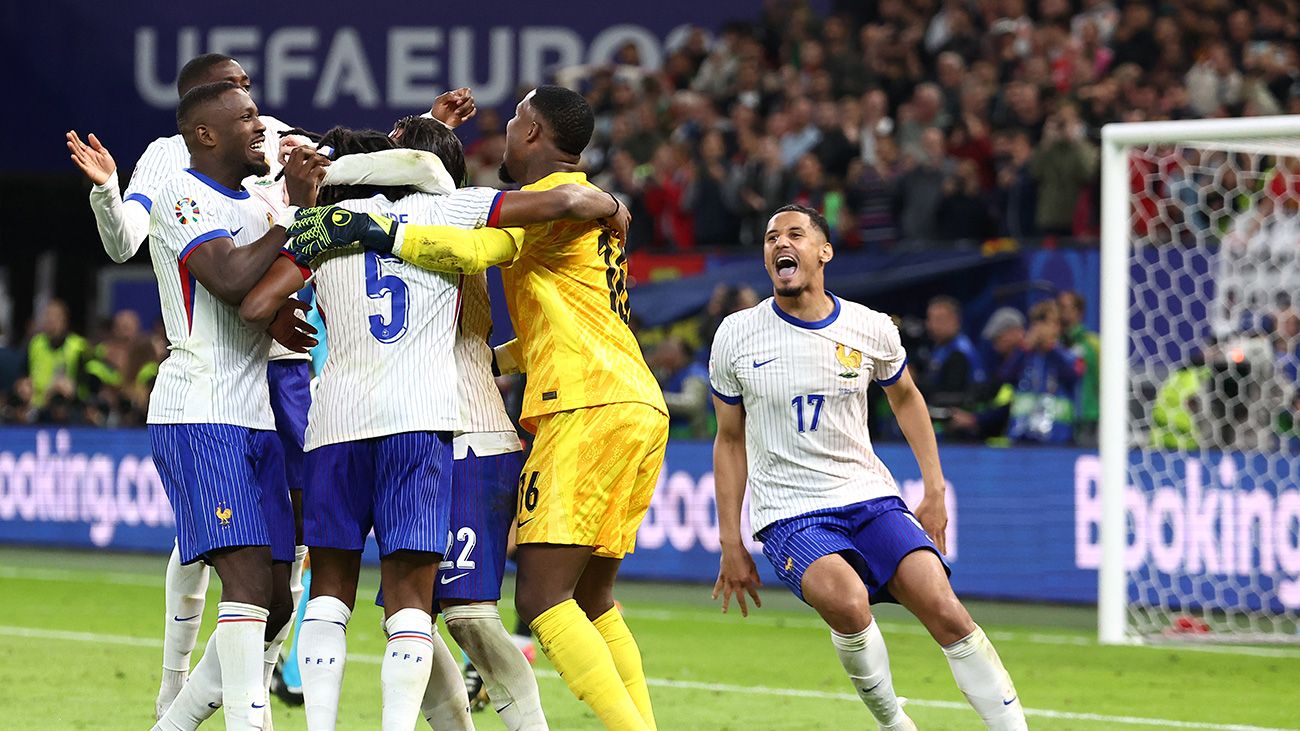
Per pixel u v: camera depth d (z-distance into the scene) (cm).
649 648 2083
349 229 1044
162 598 2578
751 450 1241
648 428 1109
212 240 1059
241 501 1068
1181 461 2353
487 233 1058
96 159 1152
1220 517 2323
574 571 1095
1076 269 2705
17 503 3241
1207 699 1684
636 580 2684
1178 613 2389
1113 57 3238
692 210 3219
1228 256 2592
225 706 1055
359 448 1052
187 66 1254
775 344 1217
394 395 1044
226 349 1084
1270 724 1537
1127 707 1630
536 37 3875
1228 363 2459
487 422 1117
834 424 1207
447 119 1280
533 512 1093
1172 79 3141
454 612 1102
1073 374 2541
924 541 1177
